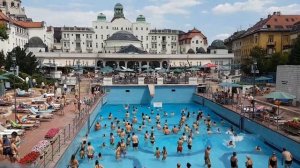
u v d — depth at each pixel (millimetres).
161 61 94125
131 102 51656
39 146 18094
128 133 30094
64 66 83750
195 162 23547
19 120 24844
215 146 27625
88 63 90188
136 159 24000
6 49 71562
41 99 36625
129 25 130875
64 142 20297
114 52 94875
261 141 27938
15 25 80750
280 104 36719
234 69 83438
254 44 86750
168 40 134000
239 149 26641
